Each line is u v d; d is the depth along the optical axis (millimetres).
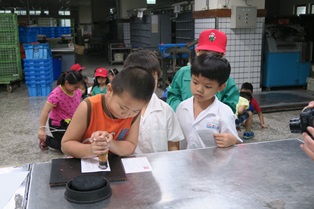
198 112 1670
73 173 1021
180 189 953
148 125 1630
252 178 1031
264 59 6219
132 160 1163
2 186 968
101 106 1202
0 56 6539
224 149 1284
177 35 7293
